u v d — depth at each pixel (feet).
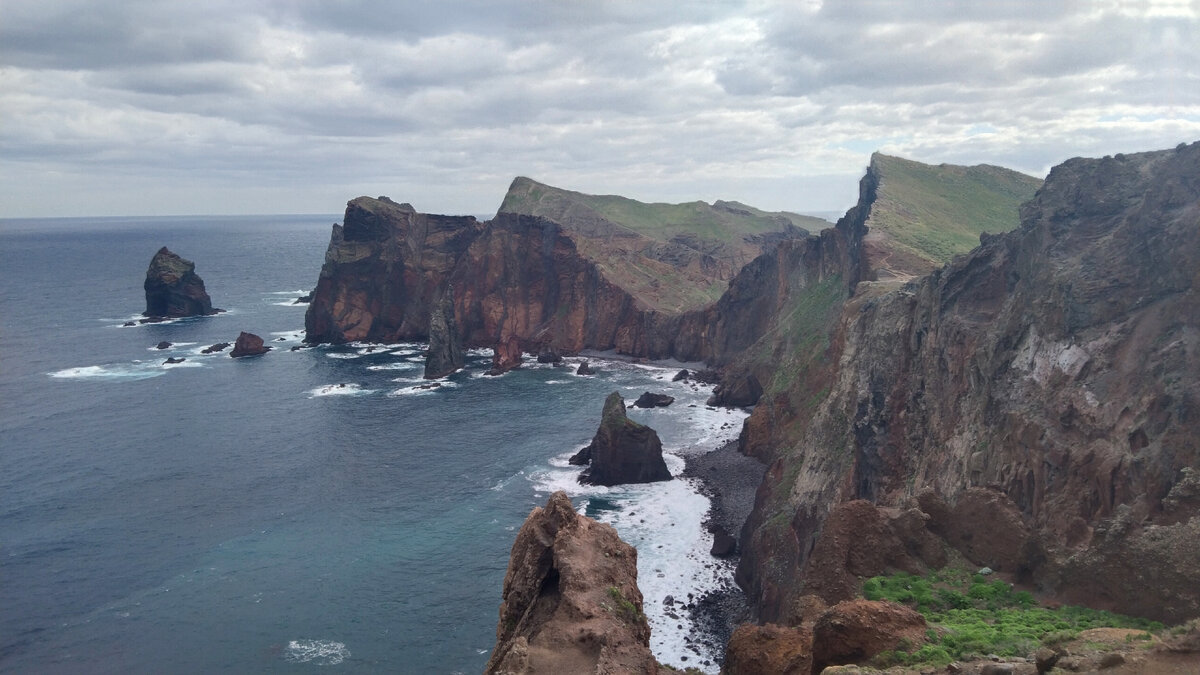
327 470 353.72
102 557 269.03
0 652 215.31
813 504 240.32
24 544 278.67
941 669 78.38
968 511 127.24
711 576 256.32
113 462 363.76
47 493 325.83
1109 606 101.30
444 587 248.32
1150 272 166.71
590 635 81.82
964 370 211.00
